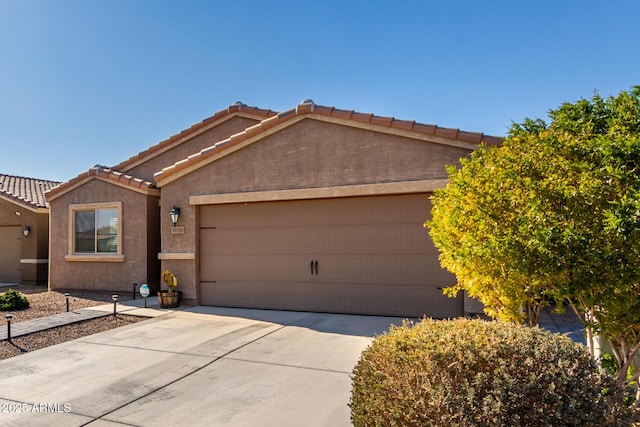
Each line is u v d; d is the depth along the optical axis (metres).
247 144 10.18
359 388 3.14
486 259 4.20
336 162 9.28
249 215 10.34
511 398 2.49
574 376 2.67
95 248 13.31
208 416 4.28
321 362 5.95
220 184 10.49
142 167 14.27
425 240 8.74
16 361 6.21
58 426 4.09
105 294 12.97
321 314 9.30
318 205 9.65
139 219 12.60
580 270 3.43
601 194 3.47
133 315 9.54
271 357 6.23
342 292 9.36
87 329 8.27
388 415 2.73
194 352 6.55
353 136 9.15
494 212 4.22
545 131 4.49
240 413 4.34
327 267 9.52
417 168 8.59
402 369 2.90
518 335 3.12
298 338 7.28
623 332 3.56
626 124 3.75
